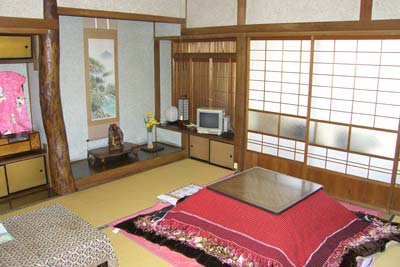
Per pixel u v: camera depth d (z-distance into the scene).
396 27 3.67
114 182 4.87
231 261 2.97
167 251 3.18
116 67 5.60
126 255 3.12
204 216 3.39
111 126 5.23
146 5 5.05
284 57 4.65
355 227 3.47
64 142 4.39
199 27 5.46
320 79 4.36
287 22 4.49
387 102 3.88
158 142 6.41
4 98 4.46
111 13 4.62
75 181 4.55
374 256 3.09
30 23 3.85
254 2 4.76
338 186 4.44
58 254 2.38
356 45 4.00
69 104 5.07
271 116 4.94
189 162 5.77
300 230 3.03
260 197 3.34
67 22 4.86
